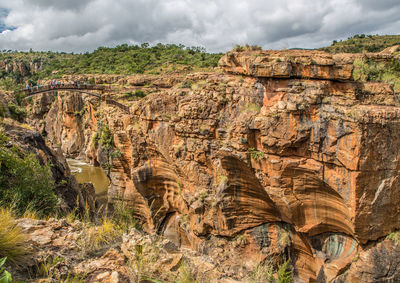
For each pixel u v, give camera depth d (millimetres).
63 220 7340
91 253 6172
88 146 54062
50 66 113312
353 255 16531
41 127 71875
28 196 9750
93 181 45188
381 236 15773
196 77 30844
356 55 21516
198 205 22766
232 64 21484
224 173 21672
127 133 29562
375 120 14078
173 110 25781
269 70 17641
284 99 17438
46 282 4594
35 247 5684
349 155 14773
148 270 5691
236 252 21234
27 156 11734
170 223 29094
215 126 22250
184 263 6582
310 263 19547
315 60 16578
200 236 23625
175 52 94188
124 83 57656
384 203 15039
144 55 93188
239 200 21109
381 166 14656
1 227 5398
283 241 19969
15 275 4656
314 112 16250
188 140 23984
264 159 18234
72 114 60312
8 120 17188
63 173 16078
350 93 16141
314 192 17219
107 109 41375
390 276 14930
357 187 14750
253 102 19469
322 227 17781
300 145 16953
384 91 16438
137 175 28750
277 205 18328
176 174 26797
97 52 113688
